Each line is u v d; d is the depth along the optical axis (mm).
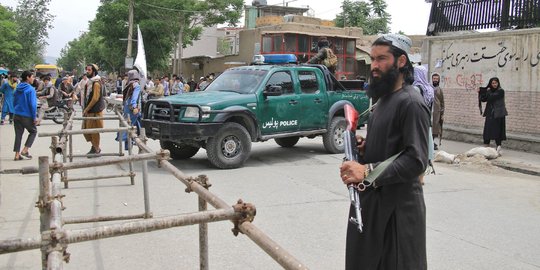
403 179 2520
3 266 4426
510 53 11883
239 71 10266
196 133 8578
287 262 2029
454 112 13547
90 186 7500
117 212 6078
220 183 7828
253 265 4508
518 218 6207
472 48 12922
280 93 9469
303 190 7449
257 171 8891
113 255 4730
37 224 5598
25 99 9562
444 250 5000
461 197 7293
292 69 10102
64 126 7734
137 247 4957
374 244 2674
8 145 11547
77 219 4945
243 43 36406
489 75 12469
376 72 2695
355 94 11133
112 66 52375
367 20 42156
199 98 9023
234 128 8992
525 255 4902
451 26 13719
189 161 9898
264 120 9469
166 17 36844
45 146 11484
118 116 8789
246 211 2523
